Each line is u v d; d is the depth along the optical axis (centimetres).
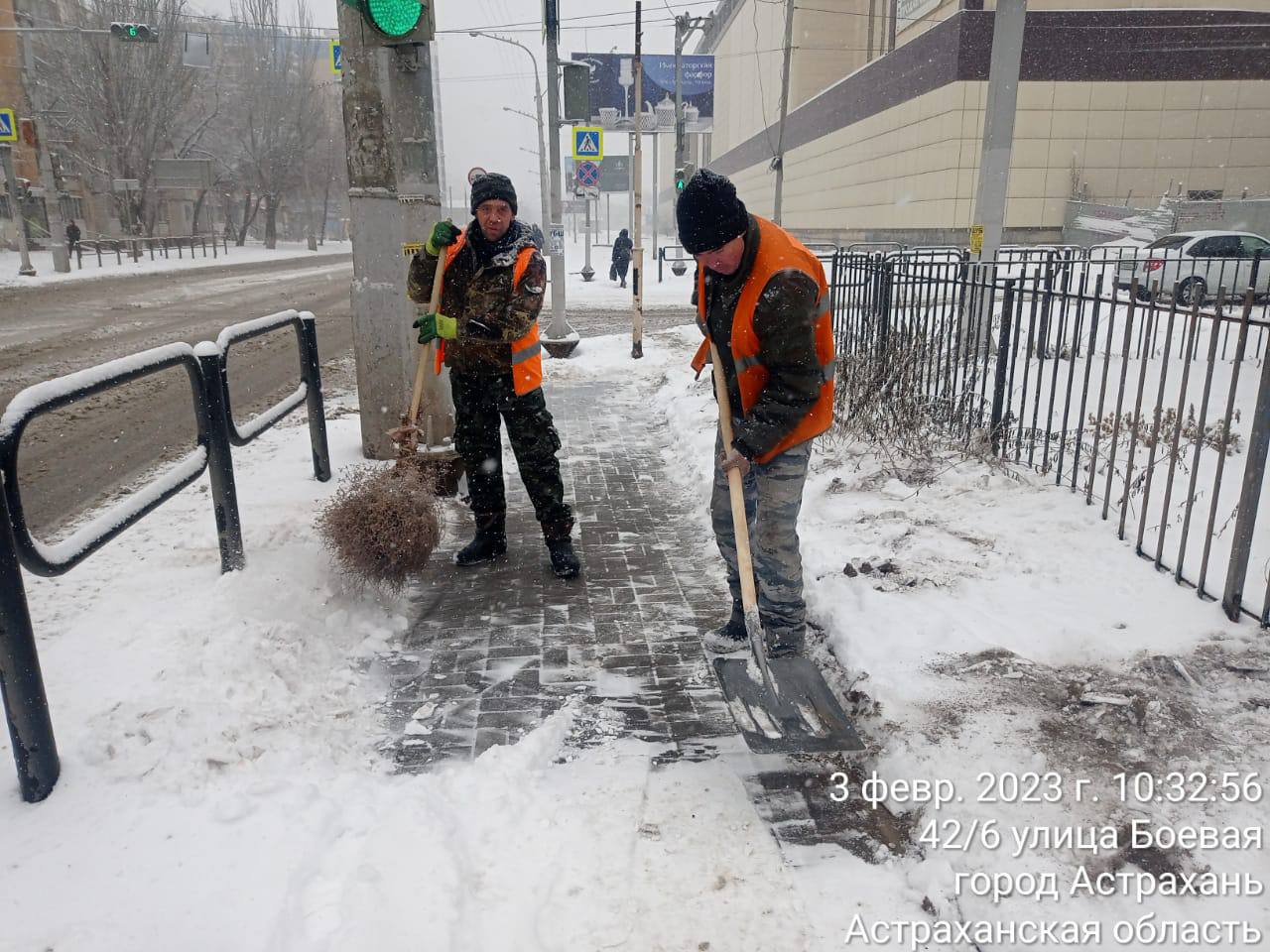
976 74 3316
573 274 3716
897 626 356
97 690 306
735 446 298
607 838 259
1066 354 905
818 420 315
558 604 431
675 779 290
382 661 374
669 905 233
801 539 461
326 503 499
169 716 293
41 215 4069
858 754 300
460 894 230
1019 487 523
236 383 1009
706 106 3797
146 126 4084
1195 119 3428
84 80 3853
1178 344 1039
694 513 562
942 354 749
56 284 2508
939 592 388
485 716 330
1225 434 353
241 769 278
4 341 1327
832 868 250
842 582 401
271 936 209
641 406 923
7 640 243
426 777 287
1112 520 461
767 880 244
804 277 283
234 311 1798
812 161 5156
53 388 272
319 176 6594
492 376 443
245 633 351
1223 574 392
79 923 210
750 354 299
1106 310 1358
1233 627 345
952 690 311
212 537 463
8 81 3709
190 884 225
